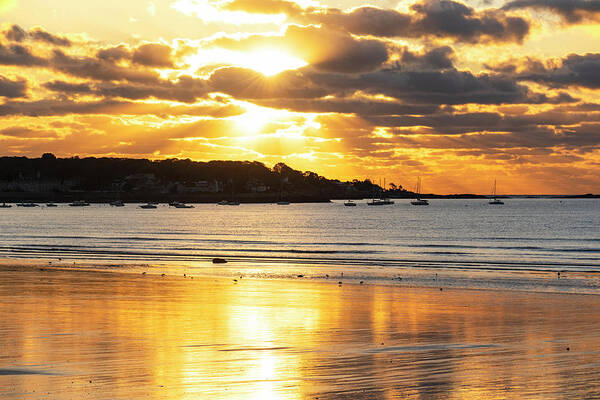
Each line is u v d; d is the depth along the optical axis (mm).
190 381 15727
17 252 65312
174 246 77250
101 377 16094
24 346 19688
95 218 196500
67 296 31781
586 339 21375
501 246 81250
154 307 28172
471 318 25734
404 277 43031
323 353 19016
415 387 15297
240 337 21453
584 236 106938
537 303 30438
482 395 14633
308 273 45500
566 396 14492
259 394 14664
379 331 22750
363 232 120062
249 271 46812
